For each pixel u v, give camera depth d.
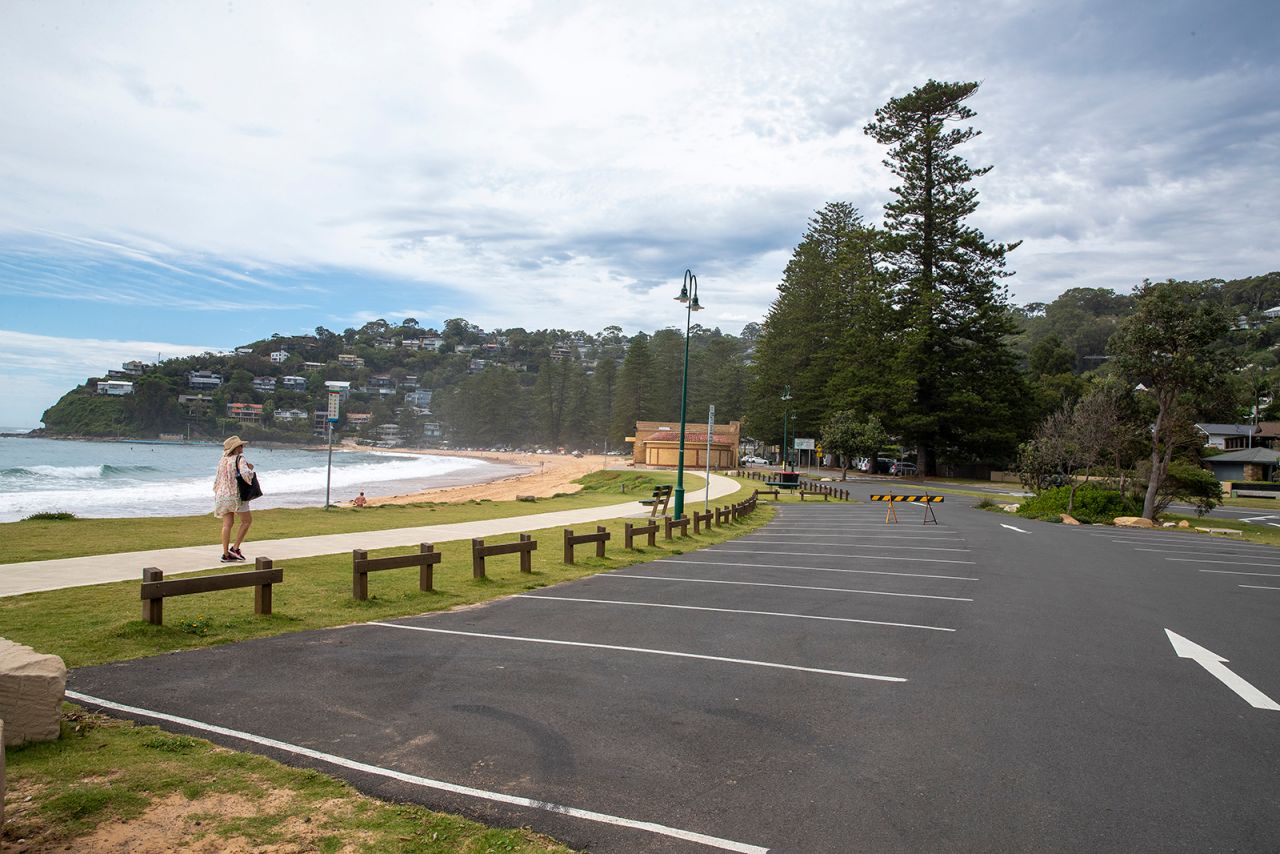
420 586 10.62
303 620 8.62
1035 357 111.06
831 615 10.12
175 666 6.64
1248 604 12.04
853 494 46.38
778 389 86.31
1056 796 4.63
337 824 3.96
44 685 4.73
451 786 4.50
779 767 4.97
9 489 44.62
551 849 3.82
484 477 81.19
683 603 10.70
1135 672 7.60
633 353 118.75
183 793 4.20
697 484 48.41
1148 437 34.72
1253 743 5.64
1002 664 7.79
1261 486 60.12
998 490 55.06
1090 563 16.77
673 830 4.08
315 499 45.31
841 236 84.12
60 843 3.60
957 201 65.88
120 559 11.71
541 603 10.41
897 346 66.25
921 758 5.20
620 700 6.23
